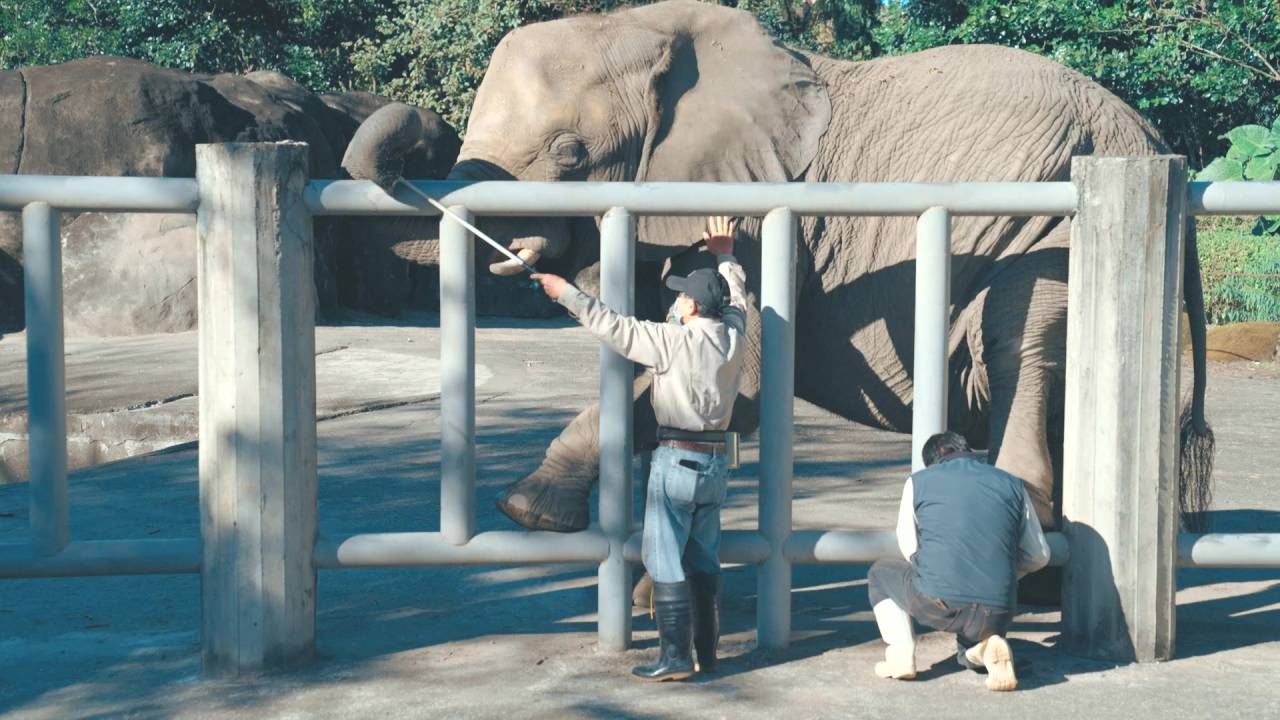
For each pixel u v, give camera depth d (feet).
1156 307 14.28
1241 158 47.67
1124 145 17.03
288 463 14.14
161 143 59.88
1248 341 57.57
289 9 101.76
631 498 14.94
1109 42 88.99
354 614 17.35
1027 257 16.24
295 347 14.10
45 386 14.07
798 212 14.56
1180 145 92.58
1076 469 14.69
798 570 20.26
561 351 56.54
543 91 16.51
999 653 13.51
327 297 67.67
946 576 13.50
